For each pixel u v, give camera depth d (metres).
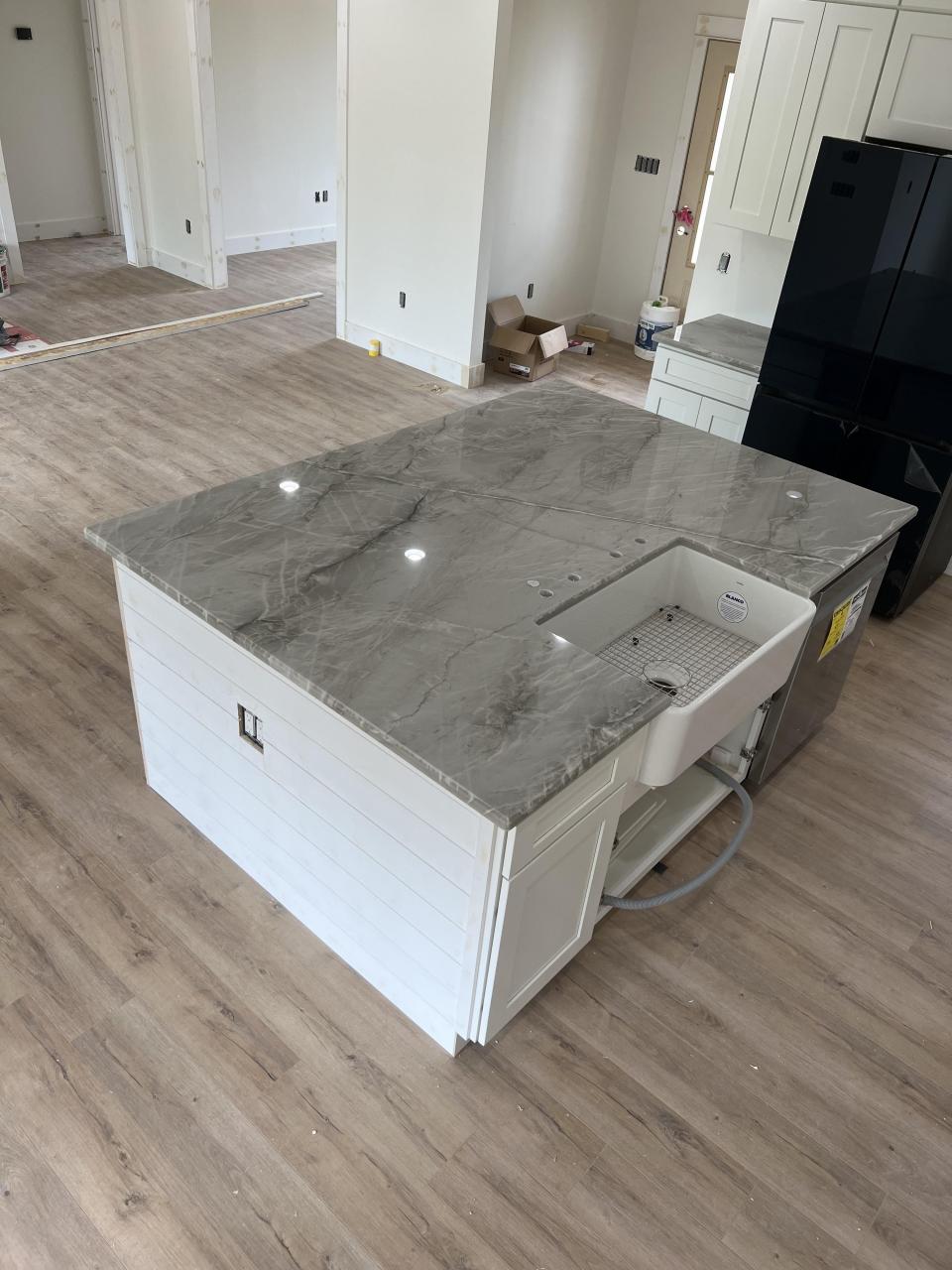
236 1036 2.19
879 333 3.61
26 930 2.38
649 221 6.67
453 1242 1.86
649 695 1.99
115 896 2.49
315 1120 2.04
